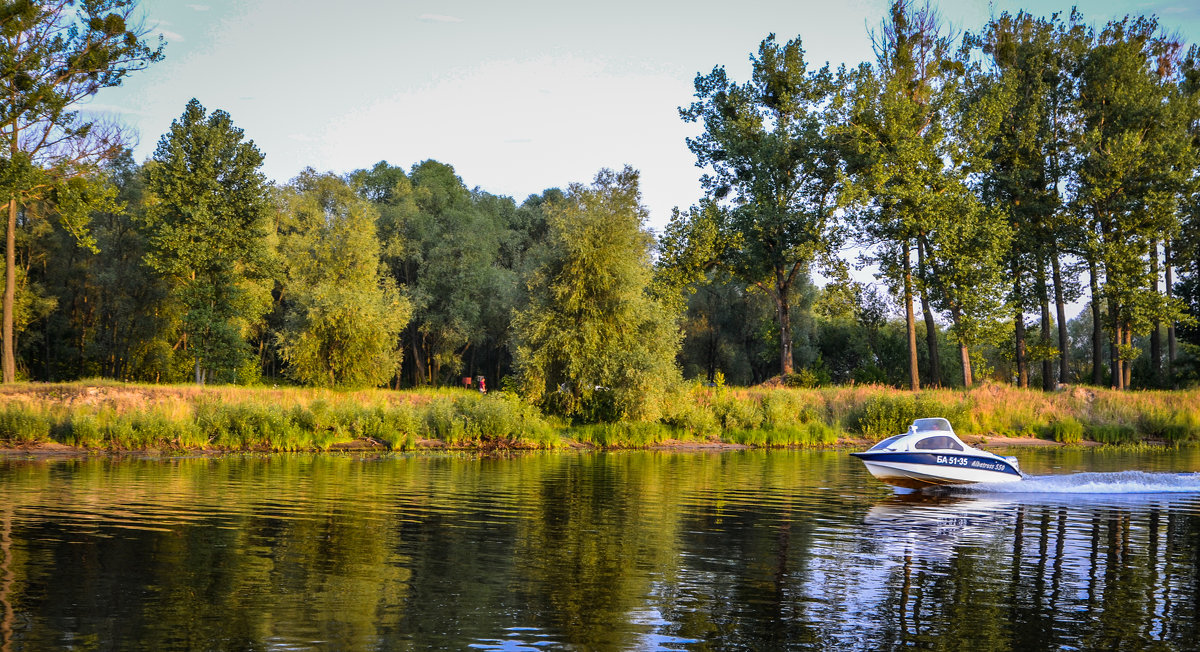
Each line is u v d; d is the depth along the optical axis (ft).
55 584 38.14
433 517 57.06
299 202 238.48
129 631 31.83
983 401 149.28
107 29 128.06
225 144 180.75
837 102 174.91
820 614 35.63
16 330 193.98
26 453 95.86
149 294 204.44
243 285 190.90
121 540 47.67
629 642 31.73
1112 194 177.68
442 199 268.00
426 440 114.21
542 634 32.48
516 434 115.85
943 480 76.13
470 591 38.32
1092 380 208.74
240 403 108.68
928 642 32.24
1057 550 49.08
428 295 237.04
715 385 144.46
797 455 111.24
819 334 256.52
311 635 31.83
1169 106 177.47
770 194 185.98
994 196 188.03
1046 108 185.06
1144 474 83.20
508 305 234.99
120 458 93.86
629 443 120.67
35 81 126.82
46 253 204.03
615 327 129.80
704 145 193.88
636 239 135.54
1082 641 32.58
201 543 47.29
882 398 141.69
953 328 171.12
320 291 147.64
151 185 179.52
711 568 43.42
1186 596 39.11
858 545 49.85
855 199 172.45
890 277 175.22
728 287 249.96
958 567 44.47
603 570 42.57
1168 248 201.36
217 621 33.24
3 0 123.03
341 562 43.42
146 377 204.44
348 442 110.32
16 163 125.59
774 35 186.39
